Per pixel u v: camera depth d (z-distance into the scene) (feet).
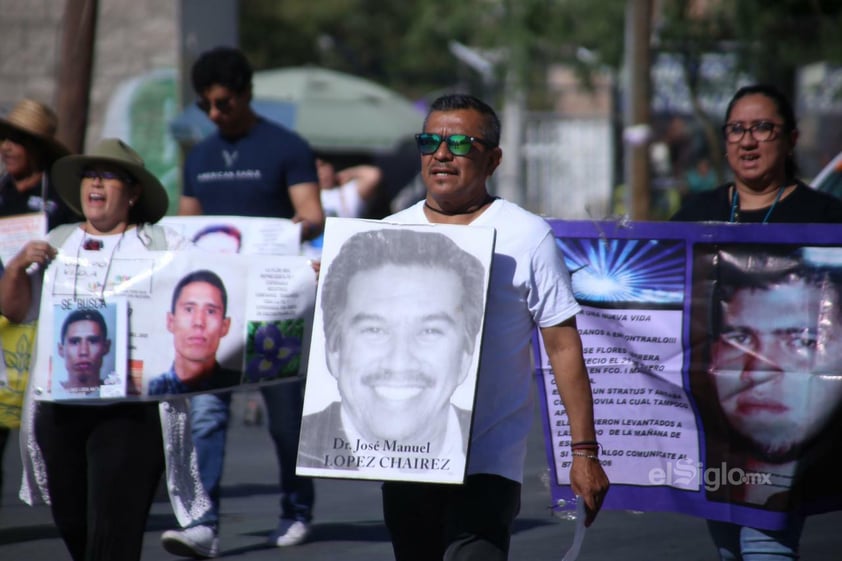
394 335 27.45
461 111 28.25
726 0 139.44
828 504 32.71
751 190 35.22
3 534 49.52
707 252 33.40
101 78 117.91
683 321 33.42
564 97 207.72
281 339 36.35
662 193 154.81
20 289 34.96
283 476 46.80
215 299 35.40
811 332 32.63
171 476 34.65
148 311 34.60
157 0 118.32
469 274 27.37
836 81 148.56
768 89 35.19
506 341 27.99
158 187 35.17
